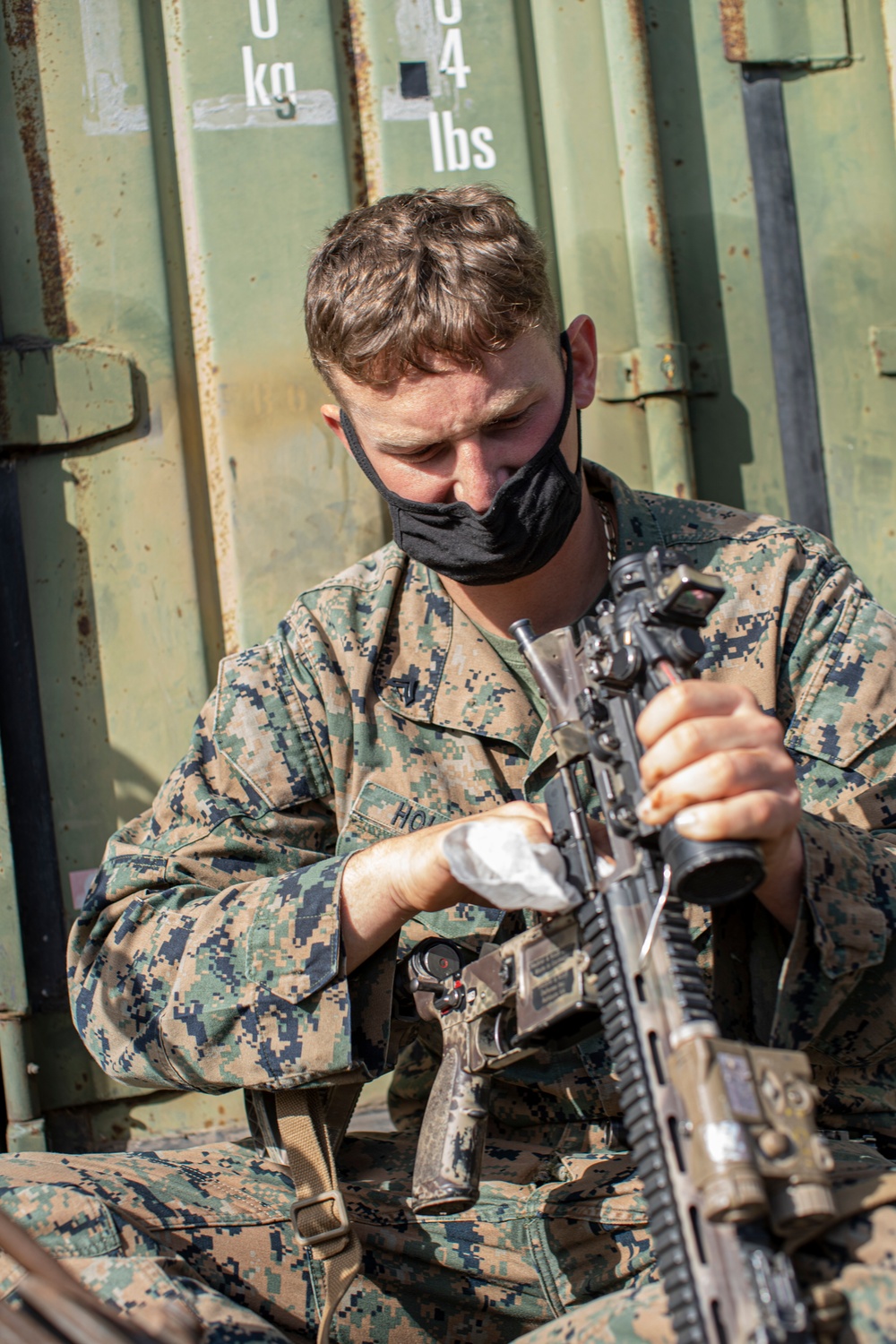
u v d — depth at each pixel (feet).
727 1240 2.87
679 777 3.14
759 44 7.31
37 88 6.66
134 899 4.81
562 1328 3.37
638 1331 3.19
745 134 7.30
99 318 6.69
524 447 4.53
